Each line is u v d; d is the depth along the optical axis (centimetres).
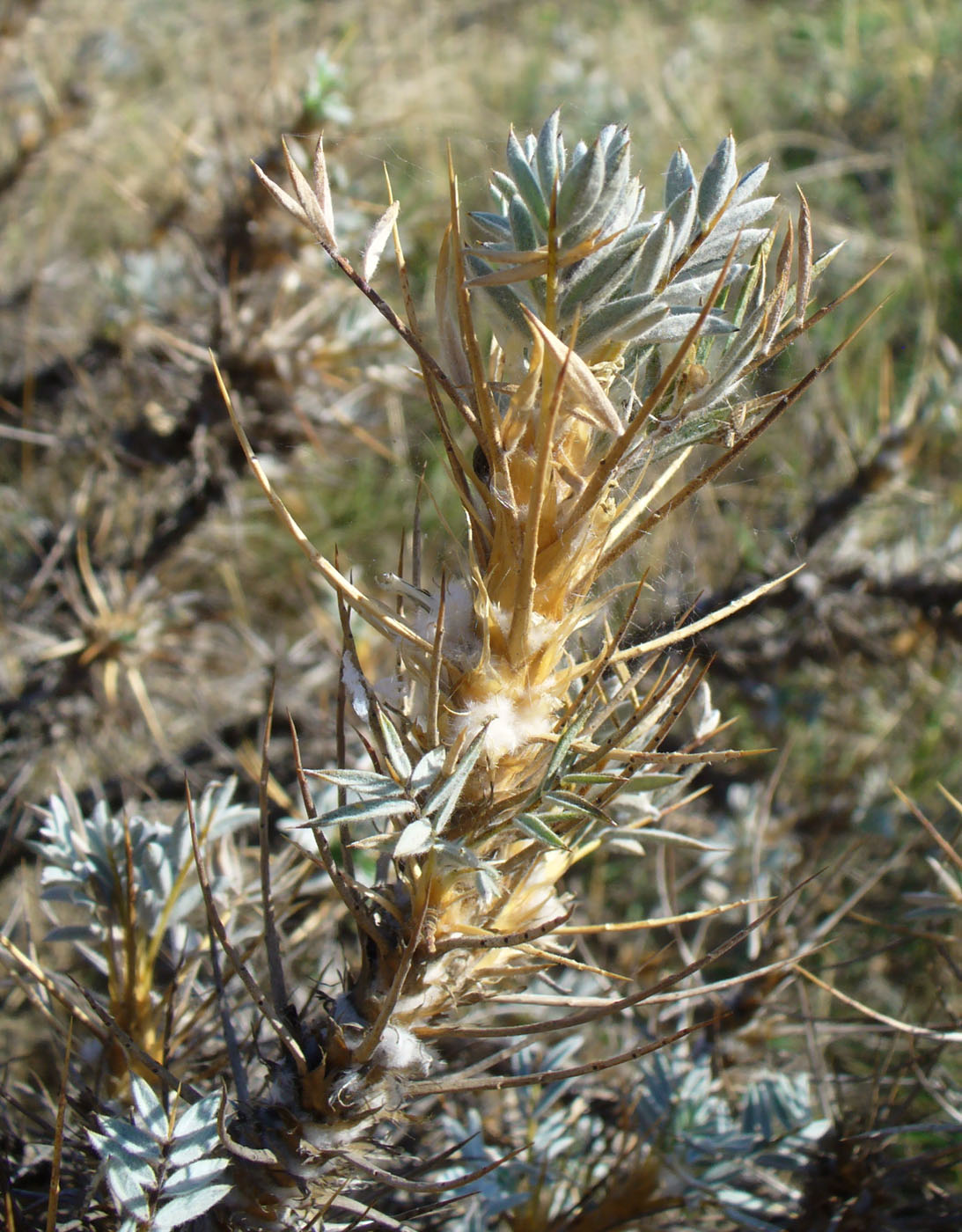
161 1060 26
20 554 57
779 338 21
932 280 86
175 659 49
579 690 22
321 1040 21
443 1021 22
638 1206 30
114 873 27
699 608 53
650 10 118
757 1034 36
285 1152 21
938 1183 35
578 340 18
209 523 50
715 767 59
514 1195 30
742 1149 31
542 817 19
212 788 30
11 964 30
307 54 91
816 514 53
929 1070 35
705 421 19
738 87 107
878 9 115
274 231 42
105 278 52
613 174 17
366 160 48
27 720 49
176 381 46
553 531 19
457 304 18
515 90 102
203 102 78
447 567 21
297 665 57
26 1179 28
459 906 20
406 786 19
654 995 21
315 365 43
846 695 62
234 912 29
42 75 67
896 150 100
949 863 32
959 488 58
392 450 48
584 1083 37
